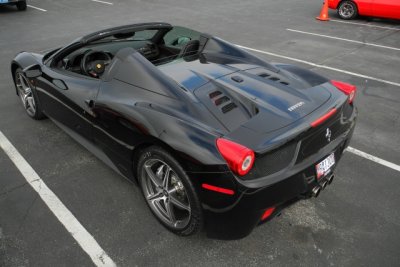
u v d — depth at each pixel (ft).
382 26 30.66
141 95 8.04
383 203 9.25
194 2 41.14
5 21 31.71
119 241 8.00
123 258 7.57
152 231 8.29
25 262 7.45
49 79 10.89
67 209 8.98
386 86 17.42
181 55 10.19
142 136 7.40
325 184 7.77
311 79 9.24
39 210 8.96
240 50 10.16
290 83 8.71
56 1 41.47
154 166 8.00
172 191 7.74
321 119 7.13
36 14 34.63
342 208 9.05
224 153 6.27
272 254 7.68
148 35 11.37
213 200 6.67
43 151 11.50
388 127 13.32
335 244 7.95
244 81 8.54
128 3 39.99
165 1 41.50
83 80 9.70
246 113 7.35
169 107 7.48
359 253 7.71
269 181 6.46
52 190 9.69
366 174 10.45
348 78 18.51
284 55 22.38
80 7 37.83
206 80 8.45
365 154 11.51
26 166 10.74
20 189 9.73
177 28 11.38
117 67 8.73
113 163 9.34
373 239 8.09
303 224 8.51
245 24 30.89
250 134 6.70
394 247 7.87
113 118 8.24
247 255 7.66
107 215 8.78
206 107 7.43
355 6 32.24
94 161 10.97
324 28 29.86
